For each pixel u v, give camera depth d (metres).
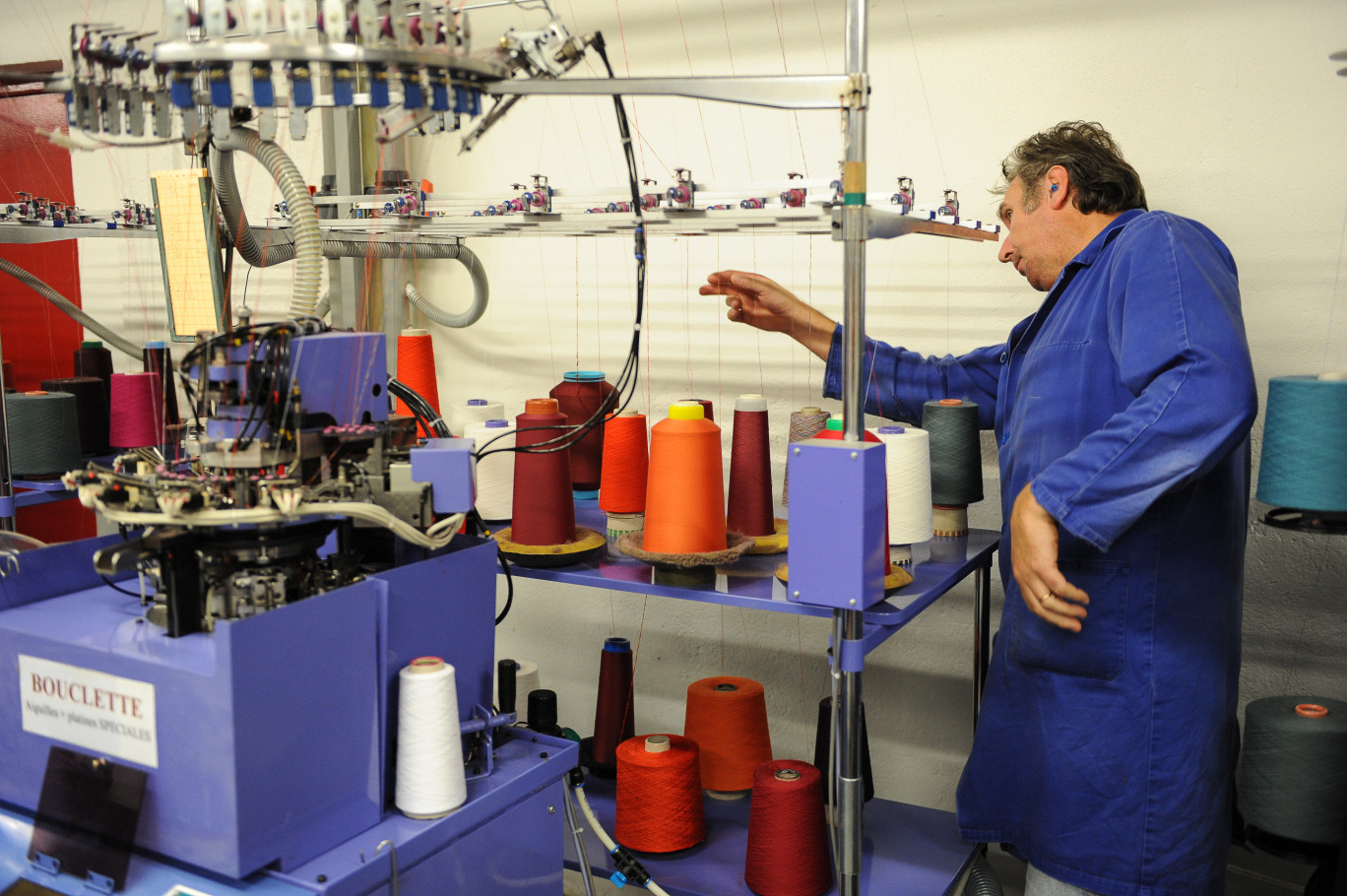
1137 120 2.06
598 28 2.56
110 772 1.02
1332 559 2.00
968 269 2.23
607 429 1.81
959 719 2.37
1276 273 1.99
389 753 1.15
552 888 1.32
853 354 1.31
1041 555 1.44
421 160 2.80
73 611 1.14
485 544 1.27
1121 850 1.58
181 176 1.44
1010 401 1.85
